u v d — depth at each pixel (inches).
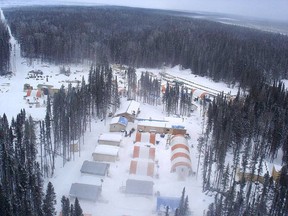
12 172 3277.6
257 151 4010.8
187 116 5733.3
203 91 6924.2
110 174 3794.3
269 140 4362.7
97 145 4286.4
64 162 3971.5
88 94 5054.1
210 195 3563.0
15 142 3873.0
